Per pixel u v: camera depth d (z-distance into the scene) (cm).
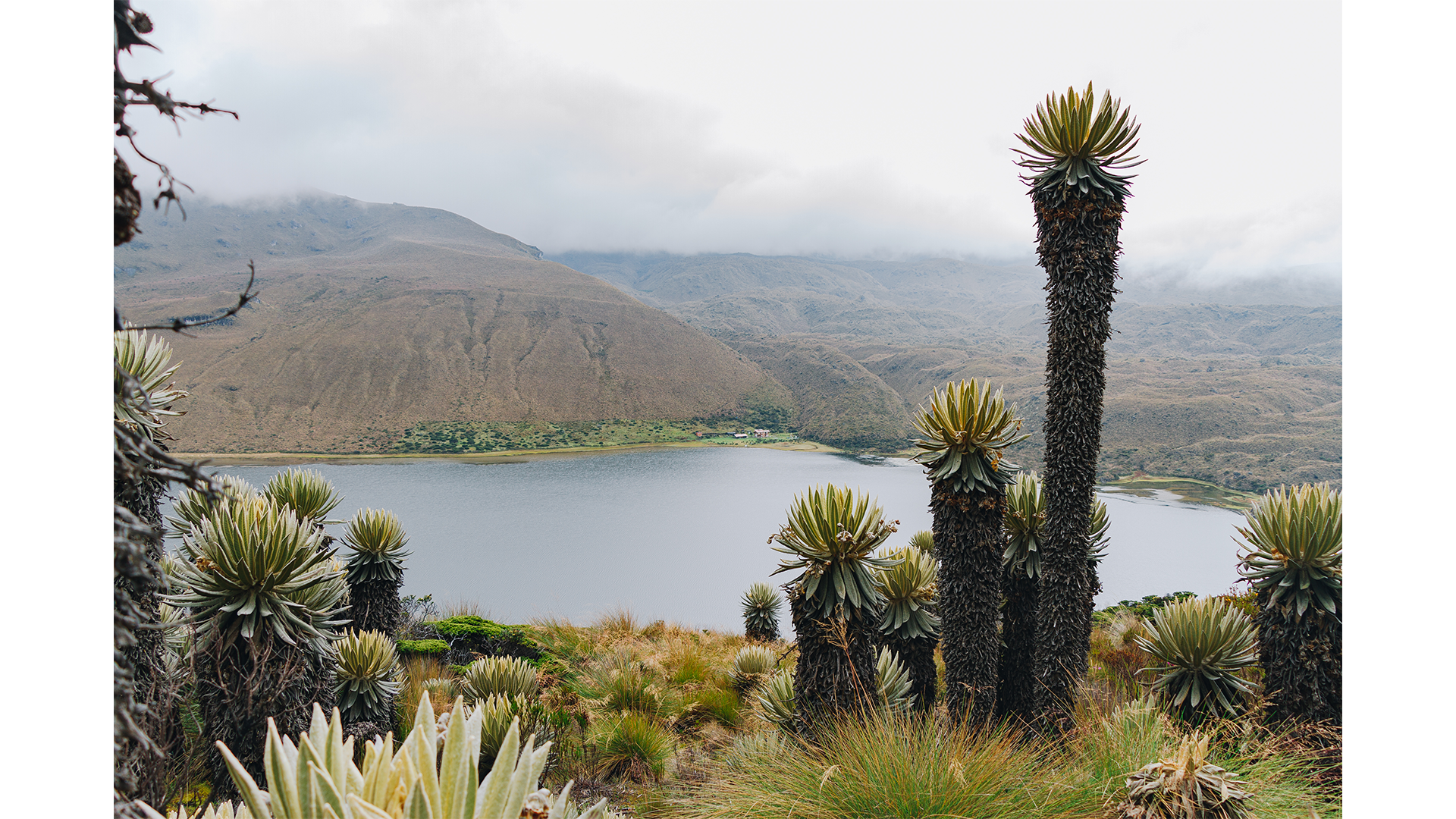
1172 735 318
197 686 321
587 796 412
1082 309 418
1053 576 436
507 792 104
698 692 662
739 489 7494
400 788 102
